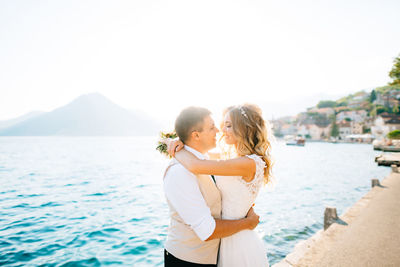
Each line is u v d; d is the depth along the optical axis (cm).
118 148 6681
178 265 179
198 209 167
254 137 201
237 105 209
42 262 540
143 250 592
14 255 571
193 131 182
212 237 168
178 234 181
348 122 10744
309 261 381
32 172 2141
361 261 378
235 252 195
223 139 227
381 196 814
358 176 1931
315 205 1027
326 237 475
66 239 661
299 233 698
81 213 912
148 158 3647
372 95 11950
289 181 1681
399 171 1403
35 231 722
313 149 6238
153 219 832
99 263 533
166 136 218
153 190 1359
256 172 187
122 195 1230
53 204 1056
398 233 486
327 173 2102
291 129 13650
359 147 6994
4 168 2419
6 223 798
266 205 1021
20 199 1157
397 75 2553
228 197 196
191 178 172
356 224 545
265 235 685
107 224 781
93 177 1859
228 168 176
